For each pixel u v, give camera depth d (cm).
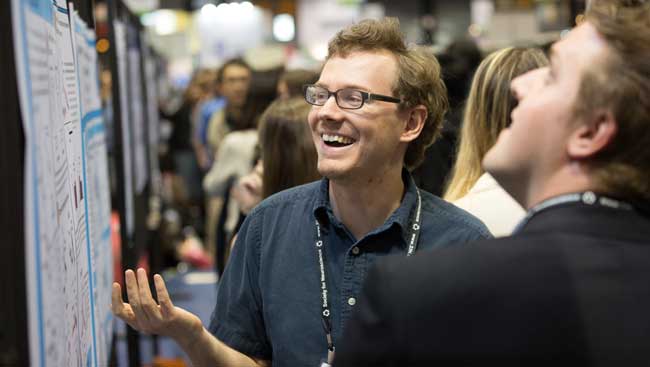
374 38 183
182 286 516
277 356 184
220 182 457
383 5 1391
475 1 1517
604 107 113
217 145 652
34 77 110
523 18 1117
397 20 188
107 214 235
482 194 224
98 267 198
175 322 171
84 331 159
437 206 190
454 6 1363
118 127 252
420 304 106
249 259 193
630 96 112
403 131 184
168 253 589
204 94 838
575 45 118
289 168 262
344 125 177
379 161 180
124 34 301
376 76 179
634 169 113
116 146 252
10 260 98
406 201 185
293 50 1397
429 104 188
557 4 991
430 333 105
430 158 323
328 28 1659
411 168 198
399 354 105
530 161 119
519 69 226
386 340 106
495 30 1124
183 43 971
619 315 104
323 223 187
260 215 195
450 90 395
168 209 658
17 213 99
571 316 104
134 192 303
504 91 225
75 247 150
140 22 421
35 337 103
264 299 188
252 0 1516
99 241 205
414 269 110
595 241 110
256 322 193
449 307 106
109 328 225
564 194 116
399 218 182
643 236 111
